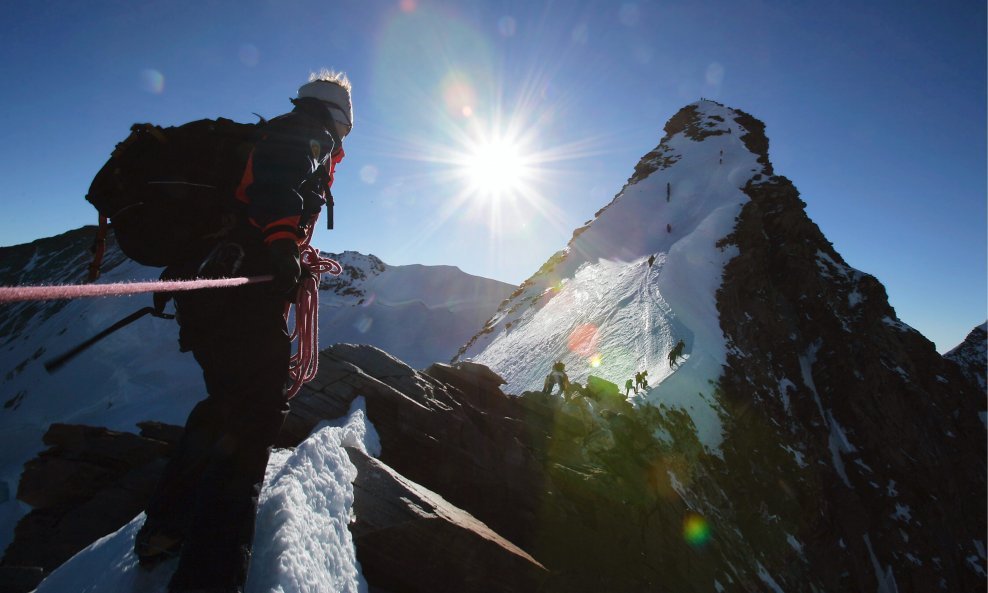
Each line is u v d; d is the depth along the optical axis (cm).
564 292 5600
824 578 2352
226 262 235
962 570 3034
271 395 249
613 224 6675
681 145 7725
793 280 4378
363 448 503
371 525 389
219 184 246
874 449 3356
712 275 4288
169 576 238
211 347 241
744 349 3556
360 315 11388
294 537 280
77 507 572
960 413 4075
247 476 241
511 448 745
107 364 8138
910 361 4156
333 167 296
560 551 683
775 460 2712
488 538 433
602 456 943
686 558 877
